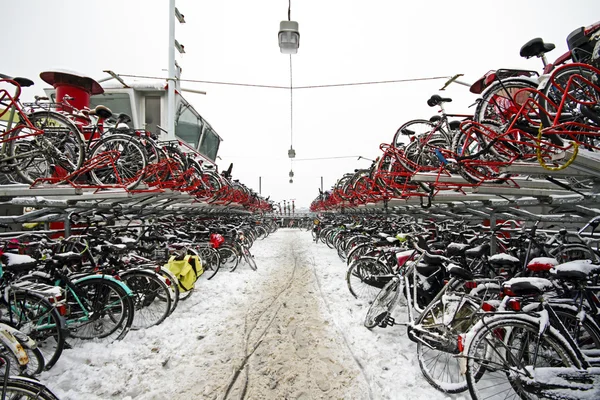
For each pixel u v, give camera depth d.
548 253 3.15
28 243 3.23
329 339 3.05
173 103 7.49
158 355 2.71
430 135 3.68
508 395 2.01
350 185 6.39
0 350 1.86
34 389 1.48
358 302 4.18
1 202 3.34
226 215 10.74
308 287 5.02
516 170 2.30
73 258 2.82
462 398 2.08
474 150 3.19
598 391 1.55
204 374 2.44
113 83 7.82
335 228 9.80
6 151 3.36
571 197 2.90
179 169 4.43
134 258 3.60
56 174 3.72
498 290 2.31
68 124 3.49
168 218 6.82
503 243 3.99
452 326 2.27
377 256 4.43
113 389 2.22
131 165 4.11
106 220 4.29
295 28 5.29
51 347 2.72
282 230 20.39
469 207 4.03
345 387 2.28
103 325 3.07
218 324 3.42
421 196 3.66
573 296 1.96
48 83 5.87
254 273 6.05
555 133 2.00
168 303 3.40
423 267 2.81
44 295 2.40
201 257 5.54
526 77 2.51
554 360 1.83
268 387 2.29
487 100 2.60
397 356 2.69
